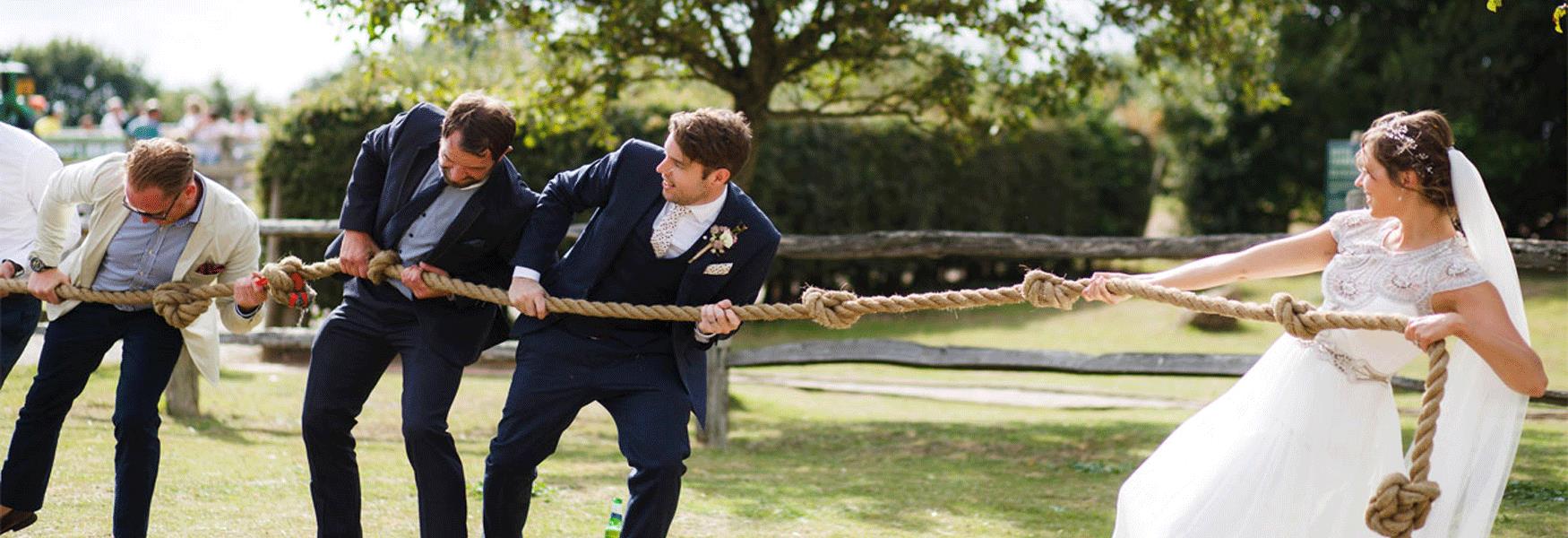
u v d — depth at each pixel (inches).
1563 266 260.2
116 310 175.8
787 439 316.8
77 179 170.6
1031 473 269.7
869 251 317.4
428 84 363.9
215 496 222.5
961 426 335.9
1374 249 139.9
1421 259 135.3
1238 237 300.5
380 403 359.3
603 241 154.9
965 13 351.6
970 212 673.0
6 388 328.5
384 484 237.6
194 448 271.7
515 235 163.3
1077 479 261.3
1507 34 709.3
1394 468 140.0
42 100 622.8
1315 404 139.3
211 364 187.8
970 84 372.2
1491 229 134.1
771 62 362.9
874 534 206.8
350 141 516.1
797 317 155.7
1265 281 671.1
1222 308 142.3
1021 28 358.0
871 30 345.1
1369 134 137.6
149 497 171.0
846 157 625.6
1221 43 366.6
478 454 283.1
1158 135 887.1
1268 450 140.4
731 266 154.6
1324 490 138.9
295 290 171.3
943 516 220.7
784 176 610.9
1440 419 141.3
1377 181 135.4
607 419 344.5
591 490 236.8
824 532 207.6
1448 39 723.4
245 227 176.7
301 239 510.6
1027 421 345.1
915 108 417.7
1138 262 770.8
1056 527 213.5
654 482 149.4
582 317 156.8
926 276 668.1
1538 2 706.8
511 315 456.4
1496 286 134.7
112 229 173.2
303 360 456.1
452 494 159.0
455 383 161.6
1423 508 128.9
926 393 404.2
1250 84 385.1
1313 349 140.5
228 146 725.9
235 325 179.3
